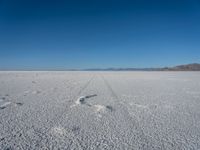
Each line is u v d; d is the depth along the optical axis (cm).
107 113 555
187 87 1293
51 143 338
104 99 790
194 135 382
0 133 382
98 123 457
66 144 334
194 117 517
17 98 797
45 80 1983
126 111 582
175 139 361
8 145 326
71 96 861
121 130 410
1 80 1934
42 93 955
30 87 1242
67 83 1595
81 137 368
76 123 455
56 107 627
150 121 477
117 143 341
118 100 770
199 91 1082
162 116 527
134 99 796
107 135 380
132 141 350
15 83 1553
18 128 413
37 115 521
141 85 1421
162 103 714
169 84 1521
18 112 554
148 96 881
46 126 429
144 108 627
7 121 462
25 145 328
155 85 1426
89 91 1046
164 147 325
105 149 316
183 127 432
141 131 404
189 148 322
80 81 1845
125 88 1207
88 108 618
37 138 359
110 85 1413
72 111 575
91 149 316
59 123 453
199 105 680
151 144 337
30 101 731
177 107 645
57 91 1039
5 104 668
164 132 399
